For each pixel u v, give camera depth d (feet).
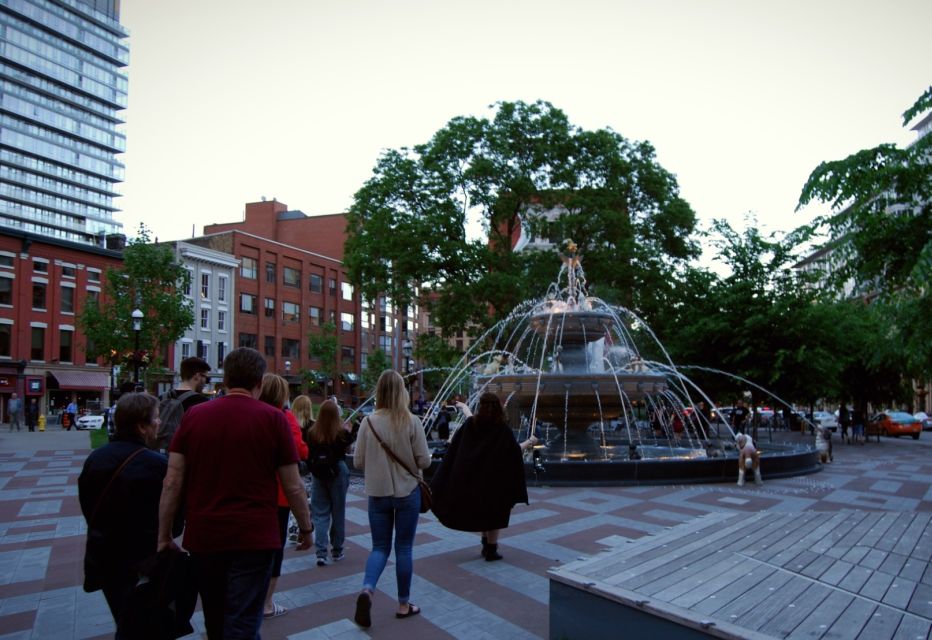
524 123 101.04
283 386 20.18
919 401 173.88
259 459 11.31
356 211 105.70
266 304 188.44
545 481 36.91
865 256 18.08
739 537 17.29
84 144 435.94
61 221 422.41
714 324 75.46
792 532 17.87
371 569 15.52
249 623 10.84
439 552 22.53
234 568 10.98
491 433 20.42
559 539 24.11
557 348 48.21
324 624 15.65
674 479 37.83
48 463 55.98
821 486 38.27
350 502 33.58
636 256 97.50
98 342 101.60
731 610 11.41
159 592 10.94
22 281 138.62
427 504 16.83
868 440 97.19
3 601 17.97
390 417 16.24
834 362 73.05
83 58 428.97
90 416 124.57
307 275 203.82
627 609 12.09
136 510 11.81
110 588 11.82
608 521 27.25
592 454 45.98
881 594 12.34
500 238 104.42
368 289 102.94
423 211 101.35
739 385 79.41
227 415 11.37
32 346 140.15
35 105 402.31
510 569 20.17
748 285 75.66
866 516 20.27
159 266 104.42
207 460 11.13
